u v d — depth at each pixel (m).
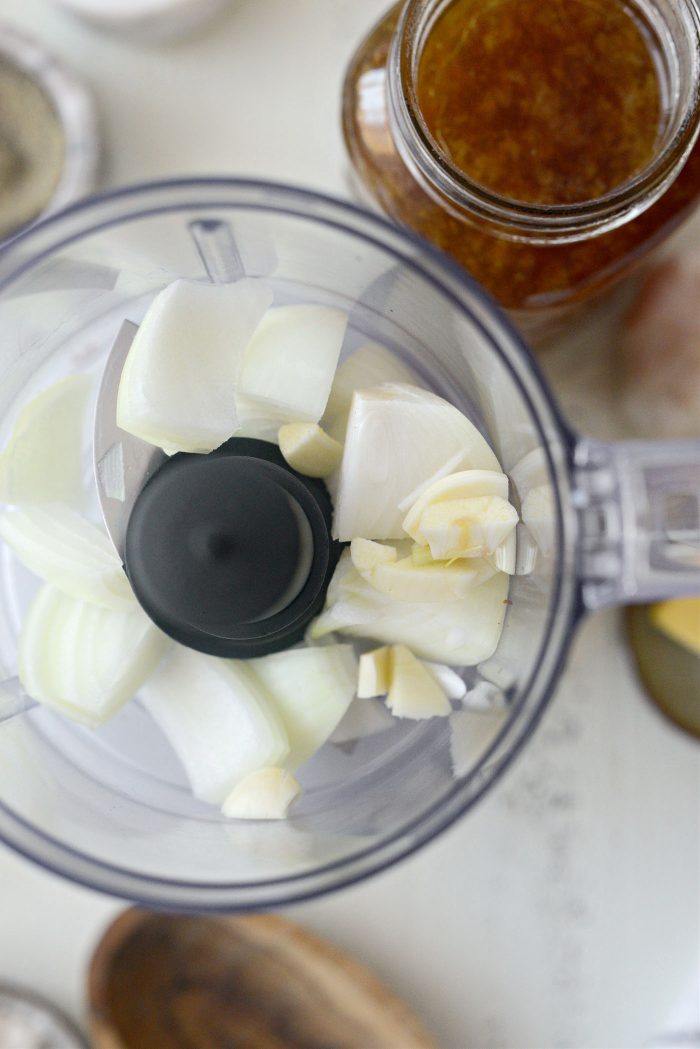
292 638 0.37
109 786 0.39
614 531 0.38
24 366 0.39
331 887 0.38
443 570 0.36
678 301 0.46
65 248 0.37
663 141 0.39
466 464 0.36
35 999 0.48
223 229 0.38
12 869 0.48
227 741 0.38
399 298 0.38
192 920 0.48
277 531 0.36
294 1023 0.48
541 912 0.49
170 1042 0.48
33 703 0.39
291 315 0.38
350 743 0.38
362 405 0.36
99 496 0.37
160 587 0.36
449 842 0.49
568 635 0.38
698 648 0.47
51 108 0.48
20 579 0.39
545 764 0.50
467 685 0.38
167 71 0.49
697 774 0.50
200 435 0.36
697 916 0.49
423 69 0.39
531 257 0.41
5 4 0.48
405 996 0.49
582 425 0.50
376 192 0.42
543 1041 0.49
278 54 0.48
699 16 0.39
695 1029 0.48
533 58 0.39
